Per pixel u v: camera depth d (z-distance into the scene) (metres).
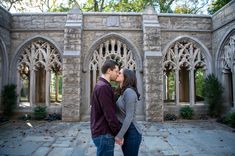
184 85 15.23
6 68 9.70
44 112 9.63
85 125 8.45
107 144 2.44
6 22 9.63
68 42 9.41
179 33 10.28
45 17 10.11
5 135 6.78
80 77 9.40
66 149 5.31
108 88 2.44
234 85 8.91
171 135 6.83
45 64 10.12
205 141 6.09
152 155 4.85
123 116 2.65
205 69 10.36
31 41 10.11
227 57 9.36
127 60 10.20
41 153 4.98
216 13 9.92
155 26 9.61
